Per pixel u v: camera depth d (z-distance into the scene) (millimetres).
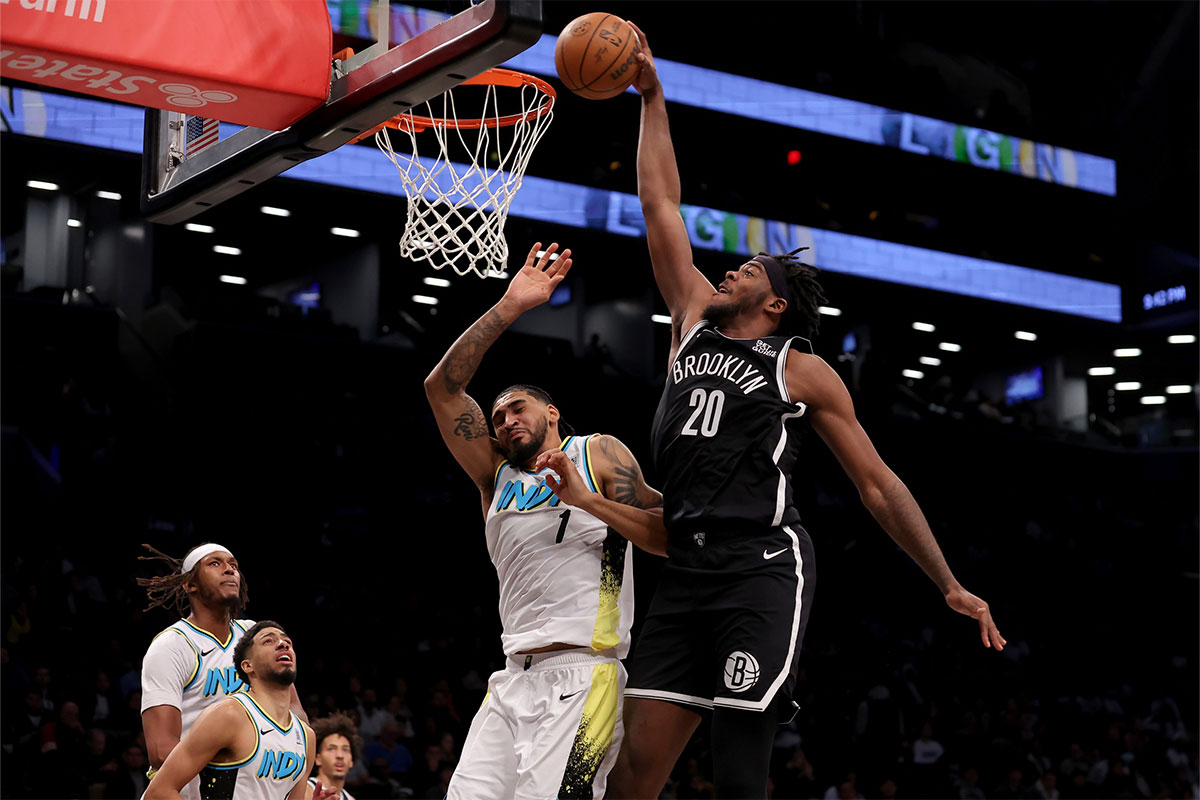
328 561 15969
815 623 17312
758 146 21234
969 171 22875
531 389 3557
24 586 12578
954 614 18297
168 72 3518
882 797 12773
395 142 8477
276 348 18391
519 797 3227
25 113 15414
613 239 19766
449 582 16375
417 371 19312
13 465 14273
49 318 17234
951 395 24500
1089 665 18156
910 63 23484
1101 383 26797
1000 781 13281
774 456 2965
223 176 4035
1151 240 23969
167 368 17875
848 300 22812
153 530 15078
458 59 3311
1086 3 23734
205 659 4156
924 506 20953
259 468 16828
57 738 9180
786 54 21656
